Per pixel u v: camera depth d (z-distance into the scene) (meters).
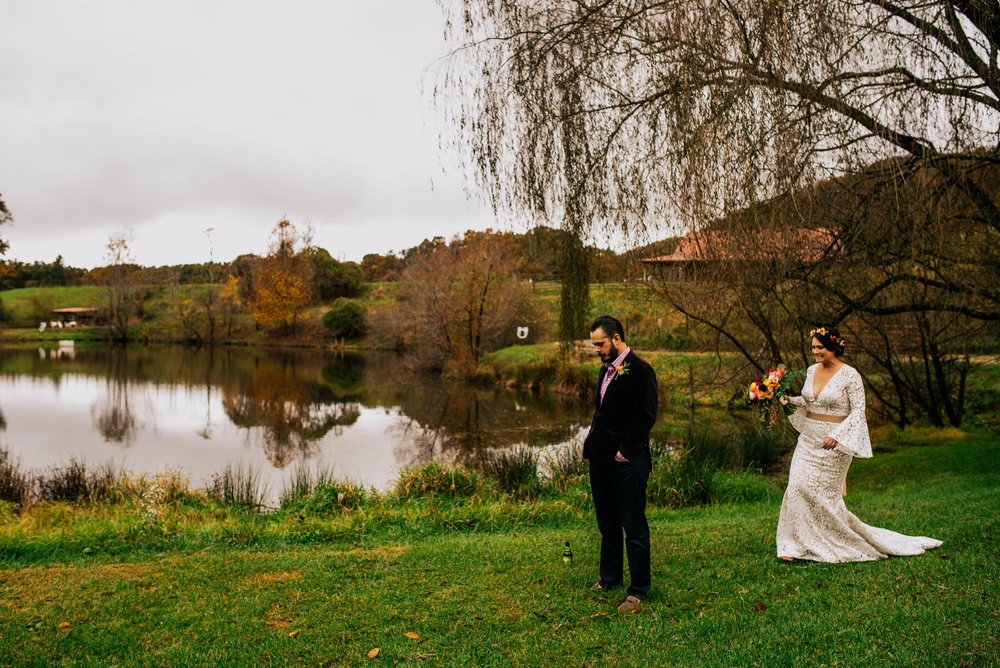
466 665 3.66
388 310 54.41
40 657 3.91
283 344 63.69
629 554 4.48
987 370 20.08
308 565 5.70
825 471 4.99
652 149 7.79
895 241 8.49
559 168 8.24
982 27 7.02
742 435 14.89
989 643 3.42
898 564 4.76
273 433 19.64
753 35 7.02
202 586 5.16
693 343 15.97
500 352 36.94
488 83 8.31
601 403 4.57
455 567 5.50
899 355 16.16
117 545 6.57
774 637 3.73
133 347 61.59
